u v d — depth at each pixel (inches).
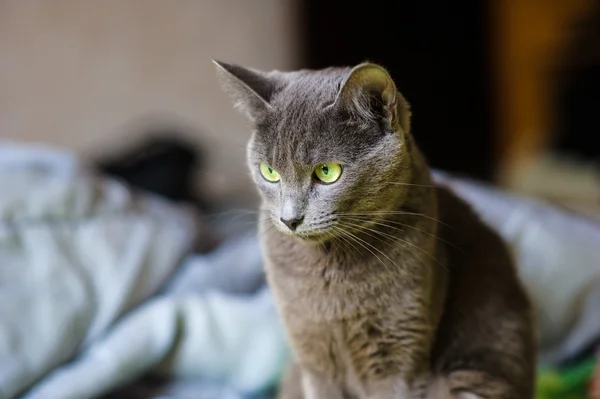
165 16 53.4
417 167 21.2
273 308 29.1
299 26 56.6
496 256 23.5
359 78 19.2
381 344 21.6
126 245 30.0
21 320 26.5
